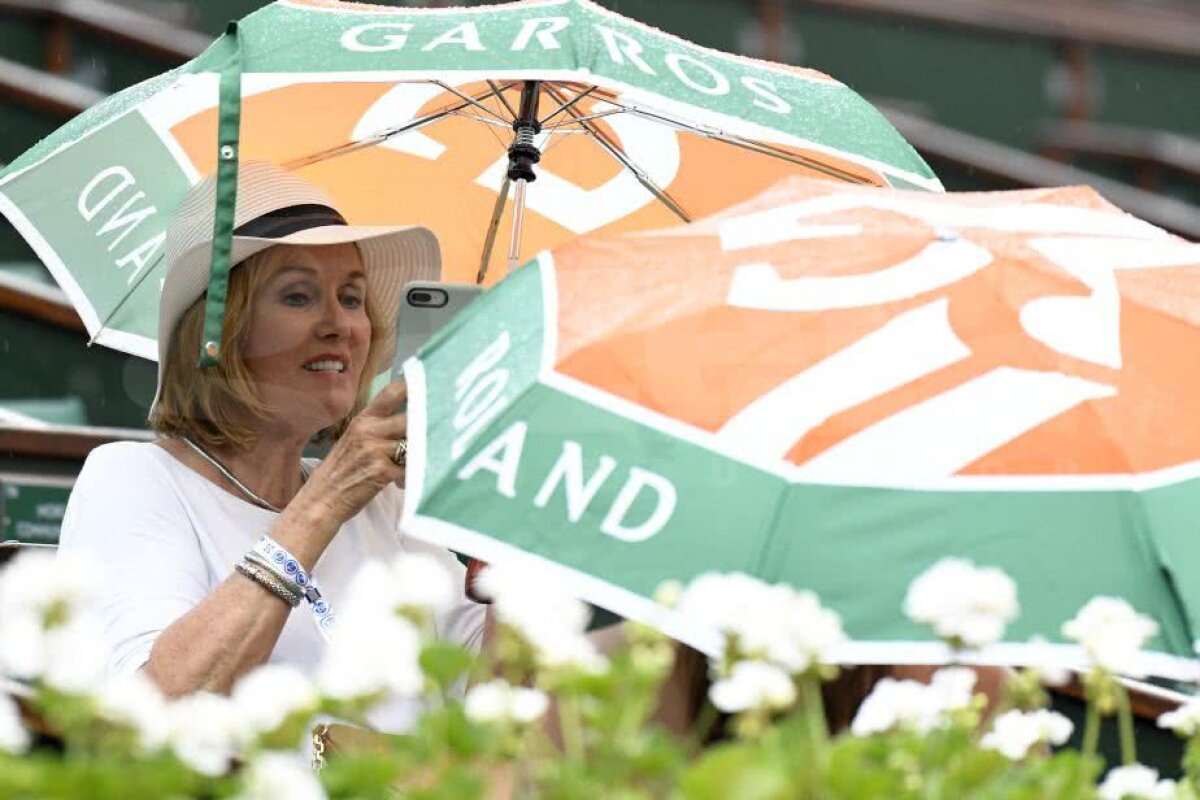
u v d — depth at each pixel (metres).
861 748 4.22
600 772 4.00
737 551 5.23
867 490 5.32
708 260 6.04
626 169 11.01
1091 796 4.45
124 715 3.77
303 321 8.59
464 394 5.71
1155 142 23.78
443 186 10.79
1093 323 5.84
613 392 5.52
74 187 10.02
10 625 3.76
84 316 9.80
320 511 7.75
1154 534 5.30
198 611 7.63
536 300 5.92
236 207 8.66
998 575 4.32
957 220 6.52
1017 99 24.67
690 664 6.56
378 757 4.04
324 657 8.11
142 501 8.34
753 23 23.09
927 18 24.03
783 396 5.52
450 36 8.10
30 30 17.95
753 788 3.58
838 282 5.90
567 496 5.36
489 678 6.20
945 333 5.73
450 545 5.32
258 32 7.95
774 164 10.77
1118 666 4.55
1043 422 5.49
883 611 5.16
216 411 8.54
